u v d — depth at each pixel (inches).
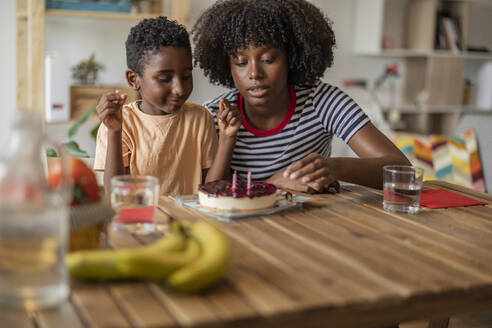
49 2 105.5
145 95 55.2
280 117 61.2
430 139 95.7
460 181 91.3
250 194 40.8
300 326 25.1
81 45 119.6
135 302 25.0
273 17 54.6
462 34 160.7
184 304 24.9
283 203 43.4
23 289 24.6
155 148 56.7
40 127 26.1
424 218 41.6
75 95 111.8
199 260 27.0
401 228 38.5
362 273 29.3
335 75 158.7
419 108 157.9
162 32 52.7
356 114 59.7
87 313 24.0
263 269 29.5
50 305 25.0
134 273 26.3
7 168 25.6
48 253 24.7
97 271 26.4
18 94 116.0
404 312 27.2
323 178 46.8
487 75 166.7
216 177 55.8
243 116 61.6
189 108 59.4
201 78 129.8
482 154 107.1
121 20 122.0
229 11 55.6
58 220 24.9
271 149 61.7
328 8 153.6
